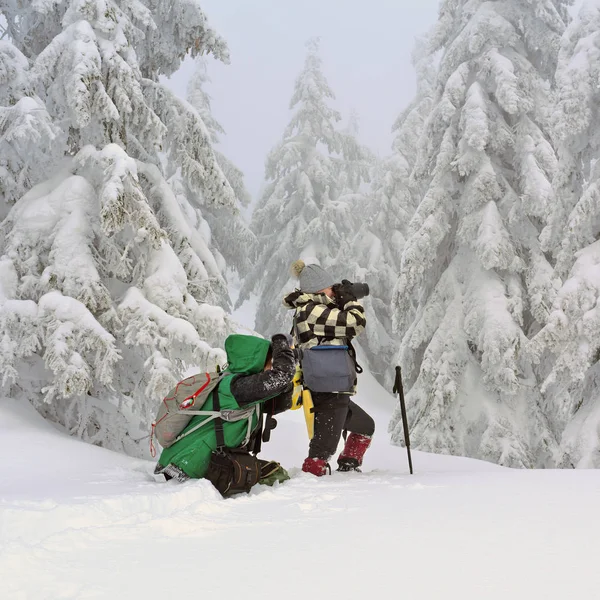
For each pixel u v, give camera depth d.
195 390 4.03
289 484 4.04
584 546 2.15
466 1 17.45
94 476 4.74
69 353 7.71
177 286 8.98
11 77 9.00
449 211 15.98
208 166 11.33
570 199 12.36
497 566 1.96
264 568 1.99
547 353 14.89
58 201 8.68
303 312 4.77
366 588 1.79
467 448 14.86
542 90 16.12
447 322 15.52
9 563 1.98
